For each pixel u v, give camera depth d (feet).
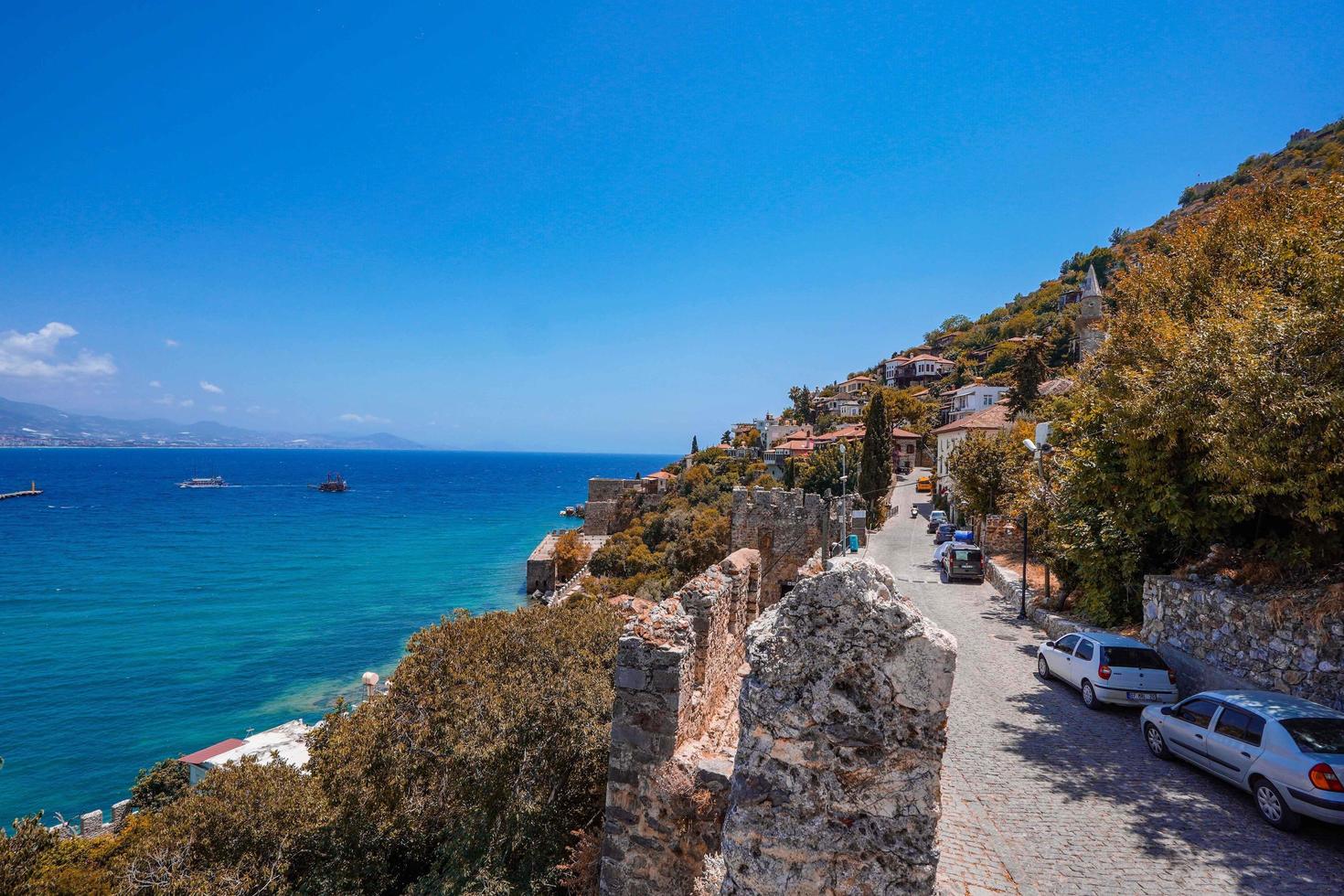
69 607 236.22
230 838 44.55
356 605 238.48
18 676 166.50
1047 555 86.02
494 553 354.74
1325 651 40.65
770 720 15.07
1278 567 50.06
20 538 399.65
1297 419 41.47
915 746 14.32
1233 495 49.78
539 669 47.98
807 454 287.89
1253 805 34.99
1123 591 69.87
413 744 45.78
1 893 39.27
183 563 320.70
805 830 14.49
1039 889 27.40
